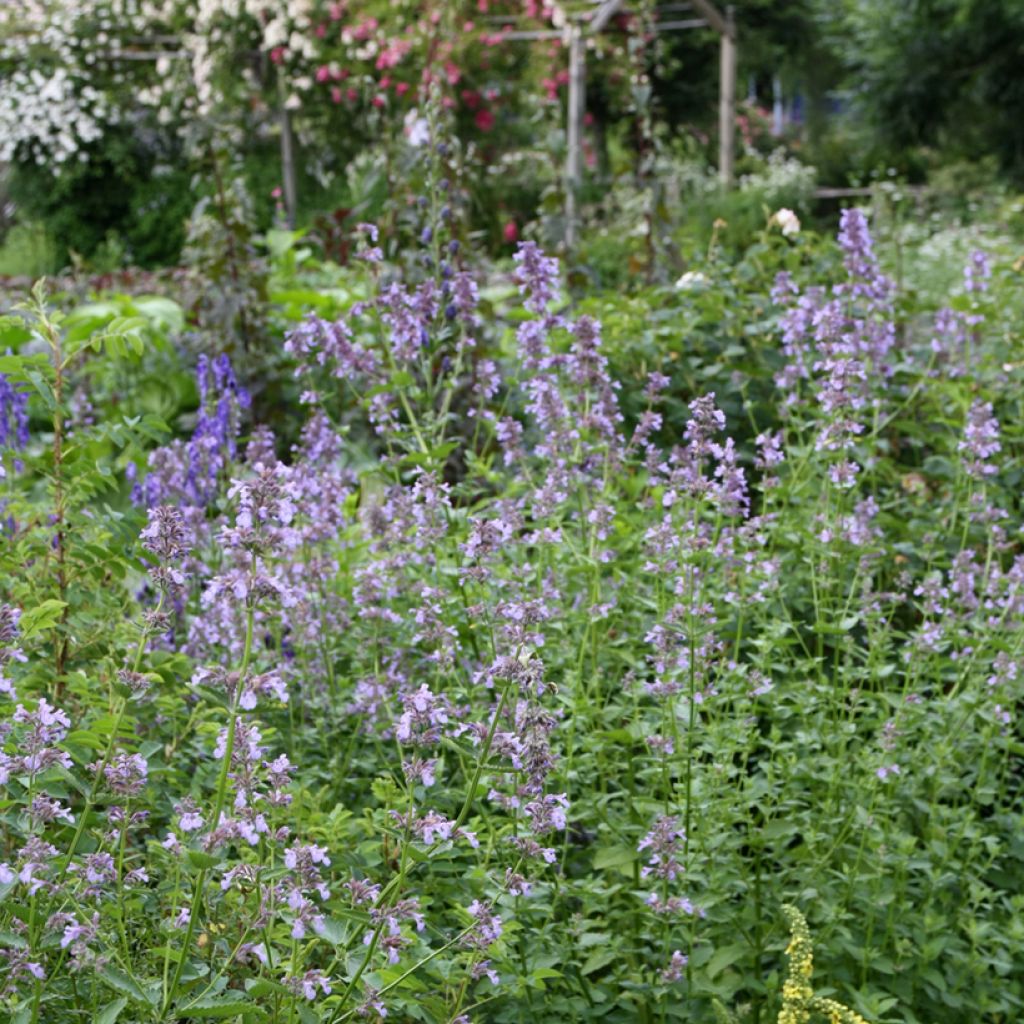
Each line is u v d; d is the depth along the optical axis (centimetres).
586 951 340
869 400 518
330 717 389
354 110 1684
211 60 1625
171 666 315
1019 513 548
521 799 276
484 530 323
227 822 237
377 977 256
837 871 380
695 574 367
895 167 2430
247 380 725
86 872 250
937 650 394
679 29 2620
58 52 1902
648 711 377
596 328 419
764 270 722
